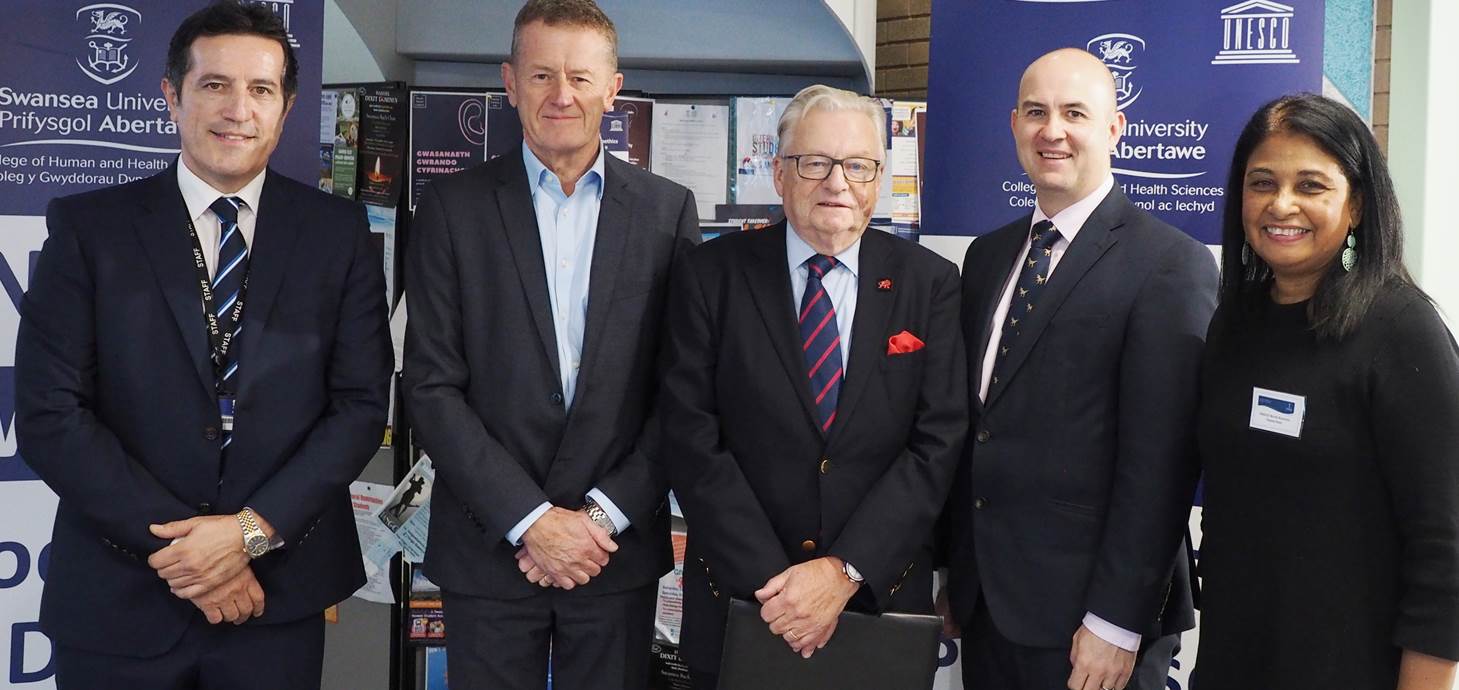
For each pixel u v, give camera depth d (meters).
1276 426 1.84
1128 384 2.17
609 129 3.40
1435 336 1.73
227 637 2.24
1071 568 2.23
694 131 3.44
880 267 2.34
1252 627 1.89
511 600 2.35
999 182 3.05
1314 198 1.80
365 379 2.33
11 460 2.81
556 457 2.35
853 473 2.26
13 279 2.78
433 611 3.38
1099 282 2.24
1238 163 1.93
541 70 2.33
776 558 2.20
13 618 2.84
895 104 3.40
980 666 2.39
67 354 2.17
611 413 2.38
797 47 3.76
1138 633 2.14
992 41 3.04
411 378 2.35
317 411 2.29
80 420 2.14
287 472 2.21
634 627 2.42
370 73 3.95
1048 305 2.27
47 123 2.76
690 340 2.33
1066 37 3.00
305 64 2.81
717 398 2.33
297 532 2.21
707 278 2.36
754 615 2.19
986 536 2.31
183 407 2.18
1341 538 1.78
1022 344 2.28
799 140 2.26
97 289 2.19
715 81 4.08
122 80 2.79
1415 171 3.90
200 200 2.26
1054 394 2.24
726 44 3.78
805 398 2.25
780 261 2.35
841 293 2.34
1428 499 1.70
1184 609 2.33
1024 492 2.27
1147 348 2.15
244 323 2.22
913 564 2.32
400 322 3.38
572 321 2.41
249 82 2.22
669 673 3.51
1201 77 2.94
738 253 2.37
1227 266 1.98
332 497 2.26
